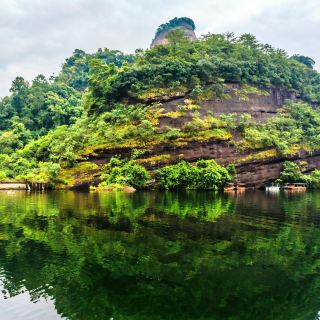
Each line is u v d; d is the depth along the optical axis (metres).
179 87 90.81
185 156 78.25
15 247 25.27
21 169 87.12
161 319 15.54
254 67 106.50
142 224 33.38
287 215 40.19
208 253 24.47
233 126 85.44
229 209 44.34
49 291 18.03
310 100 119.38
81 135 84.00
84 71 185.75
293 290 18.95
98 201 51.72
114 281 19.36
